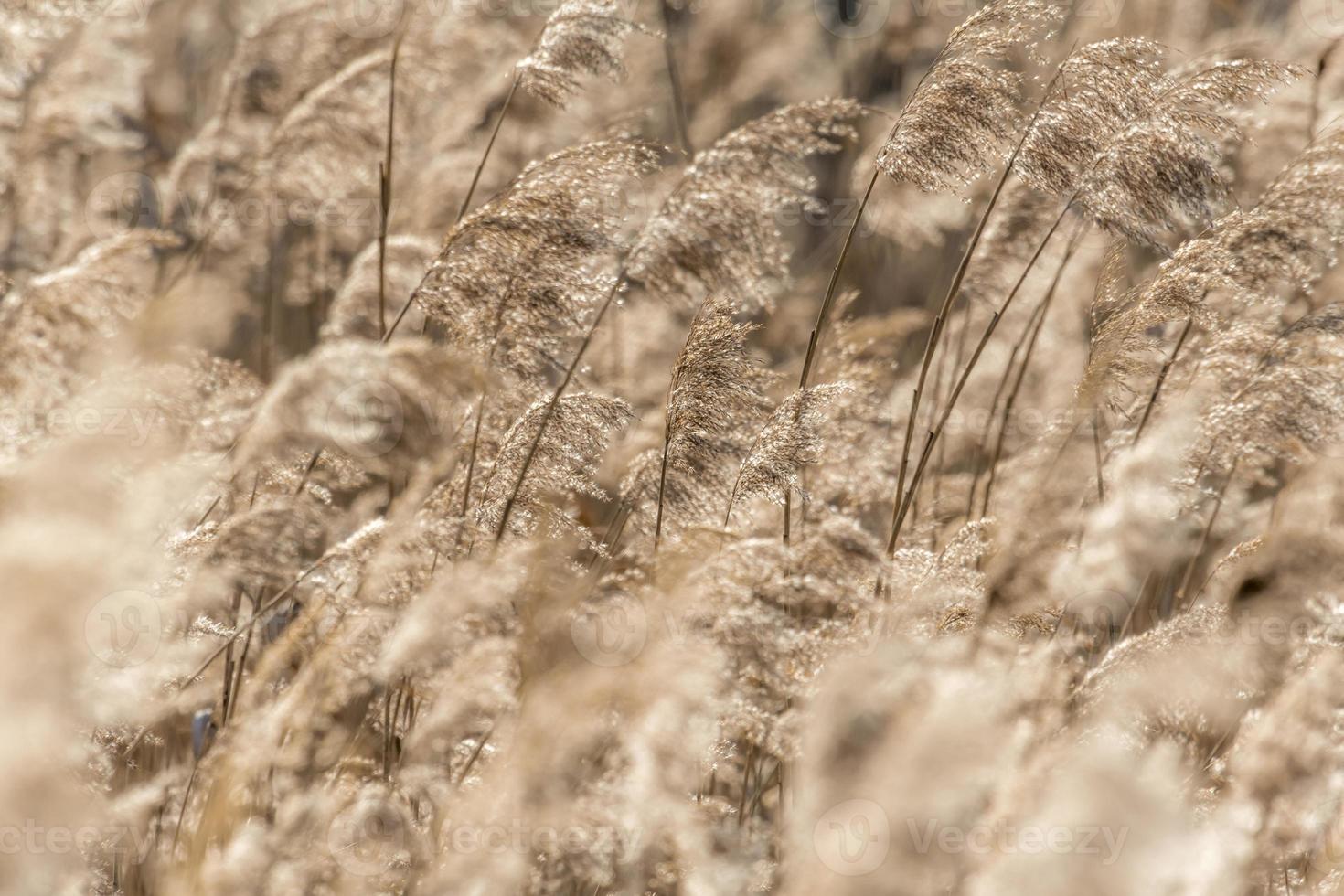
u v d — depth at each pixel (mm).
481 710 7914
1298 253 9070
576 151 9070
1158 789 3715
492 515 8742
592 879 7215
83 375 8711
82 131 12852
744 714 7664
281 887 6906
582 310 9172
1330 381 8953
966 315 13203
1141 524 9047
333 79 13086
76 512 3812
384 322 10406
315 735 8969
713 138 19328
